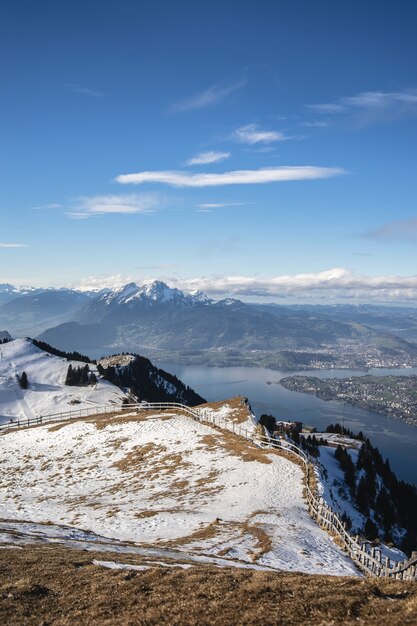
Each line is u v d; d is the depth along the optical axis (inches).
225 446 2477.9
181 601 633.6
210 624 553.3
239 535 1253.1
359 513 2432.3
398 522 2822.3
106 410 4458.7
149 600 649.6
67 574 790.5
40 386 5890.8
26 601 669.3
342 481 2856.8
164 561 941.8
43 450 2935.5
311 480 1905.8
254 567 957.8
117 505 1750.7
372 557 1037.8
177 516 1508.4
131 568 843.4
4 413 5032.0
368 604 574.2
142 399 5935.0
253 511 1521.9
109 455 2642.7
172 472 2207.2
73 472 2440.9
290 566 1013.2
